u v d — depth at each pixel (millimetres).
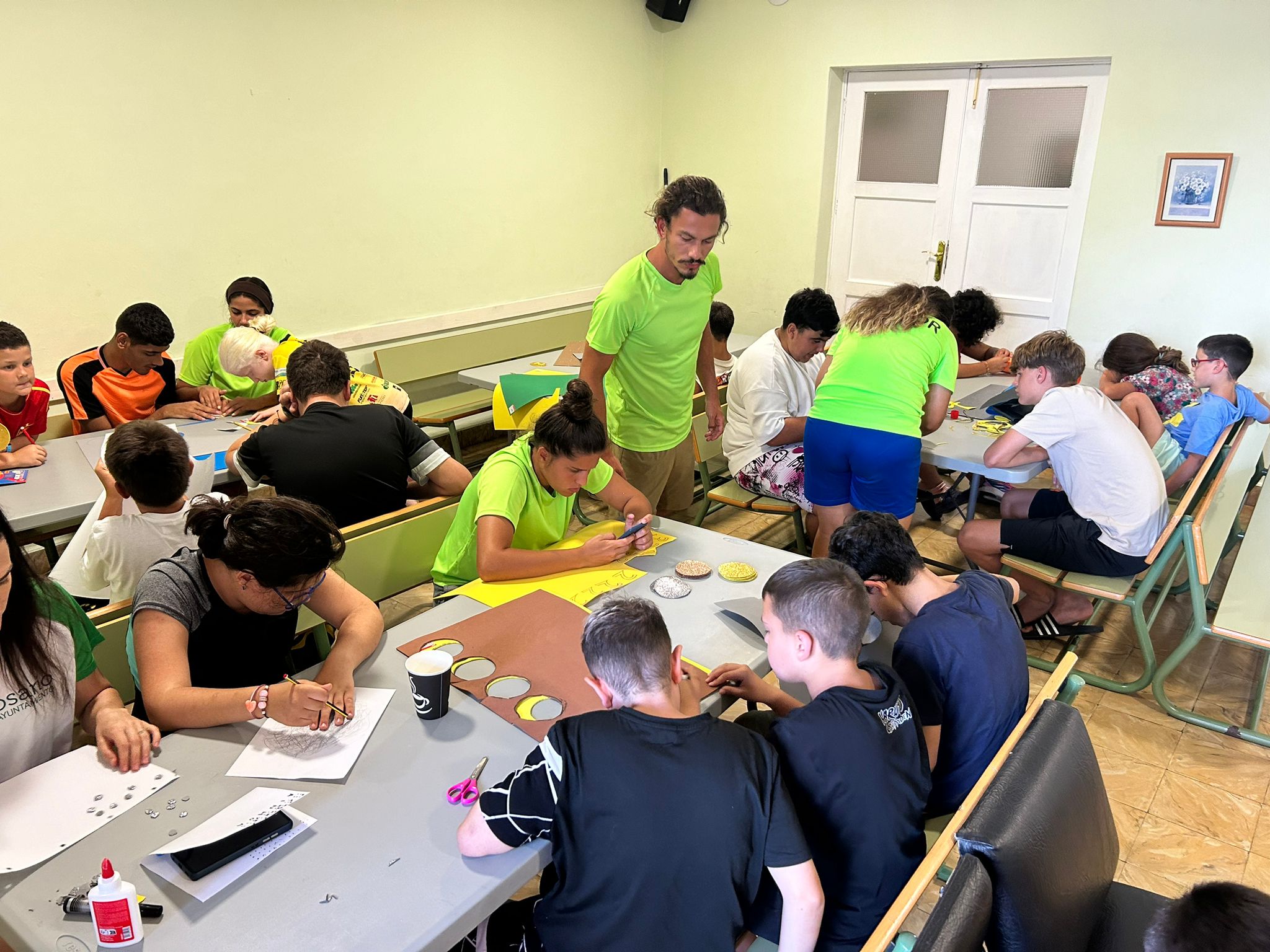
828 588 1448
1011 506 3318
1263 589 2736
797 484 3400
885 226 5781
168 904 1159
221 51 3930
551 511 2227
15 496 2639
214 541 1557
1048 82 4969
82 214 3664
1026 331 5449
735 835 1189
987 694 1675
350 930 1119
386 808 1334
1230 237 4535
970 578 1820
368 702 1589
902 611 1896
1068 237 5152
